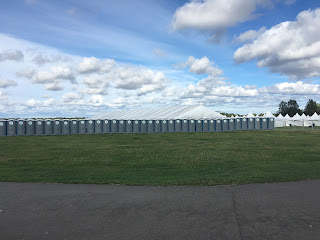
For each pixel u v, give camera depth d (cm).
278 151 1688
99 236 499
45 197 744
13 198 737
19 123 3186
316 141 2312
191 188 823
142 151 1723
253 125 3994
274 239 479
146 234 504
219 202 682
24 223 564
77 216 600
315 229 520
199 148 1870
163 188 828
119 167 1216
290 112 10481
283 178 941
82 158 1455
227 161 1343
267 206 648
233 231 512
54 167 1219
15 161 1375
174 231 515
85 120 3469
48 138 2803
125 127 3612
